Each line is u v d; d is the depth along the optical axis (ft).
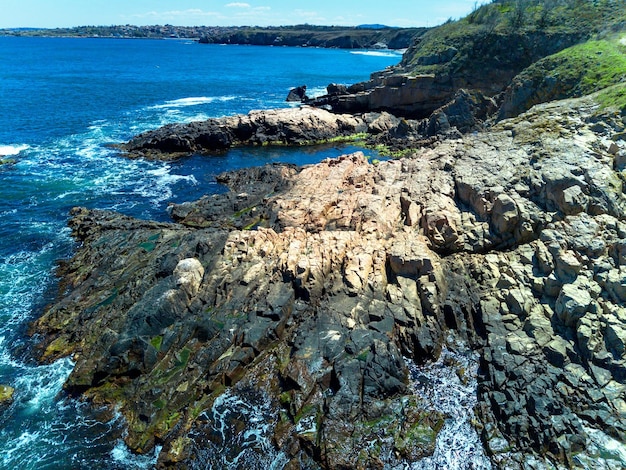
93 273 113.80
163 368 86.22
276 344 90.63
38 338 97.09
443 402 79.61
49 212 152.76
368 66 639.35
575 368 80.02
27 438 76.64
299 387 79.92
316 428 75.20
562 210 106.42
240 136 252.21
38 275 118.42
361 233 115.34
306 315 94.89
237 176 183.73
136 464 72.84
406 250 103.91
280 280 100.42
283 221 126.21
